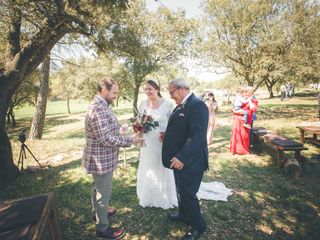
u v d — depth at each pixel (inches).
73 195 175.3
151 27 709.9
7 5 188.1
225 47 613.3
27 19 205.2
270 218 147.6
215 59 642.2
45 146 342.6
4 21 197.9
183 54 763.4
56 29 217.2
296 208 158.4
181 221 140.7
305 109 734.5
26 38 240.8
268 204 163.5
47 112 1923.0
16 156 291.6
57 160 264.2
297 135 365.7
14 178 209.5
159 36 737.6
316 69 642.2
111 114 115.1
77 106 2488.9
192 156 117.0
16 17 197.9
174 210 153.6
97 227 125.6
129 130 183.2
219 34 630.5
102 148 114.1
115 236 126.2
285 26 581.0
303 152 272.5
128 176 207.3
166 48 746.8
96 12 234.1
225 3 580.7
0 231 80.9
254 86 671.8
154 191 153.9
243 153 270.2
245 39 600.4
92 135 113.4
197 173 121.3
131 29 305.1
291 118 551.8
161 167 151.3
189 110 120.9
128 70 796.6
